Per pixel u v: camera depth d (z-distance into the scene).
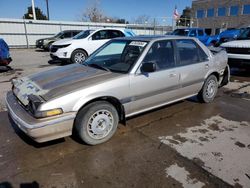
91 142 3.20
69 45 9.64
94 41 10.12
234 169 2.74
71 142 3.34
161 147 3.22
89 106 3.06
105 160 2.92
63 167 2.78
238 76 7.97
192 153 3.08
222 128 3.83
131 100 3.47
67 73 3.55
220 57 5.09
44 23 22.36
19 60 12.32
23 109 2.97
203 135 3.58
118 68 3.56
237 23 38.97
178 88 4.16
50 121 2.73
